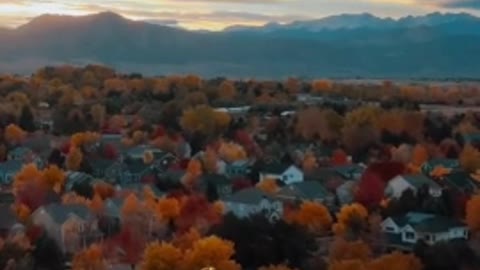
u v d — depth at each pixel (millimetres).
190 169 113875
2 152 133750
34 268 73375
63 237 82812
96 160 125062
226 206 93875
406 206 90188
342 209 85062
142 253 74438
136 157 129000
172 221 84688
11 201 98875
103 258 73438
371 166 110500
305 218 85125
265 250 72688
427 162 121312
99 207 89875
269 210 93062
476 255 74062
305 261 72125
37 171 105688
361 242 74500
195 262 66312
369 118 143250
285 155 126688
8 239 75375
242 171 119750
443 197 91562
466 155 120062
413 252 72875
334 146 138625
